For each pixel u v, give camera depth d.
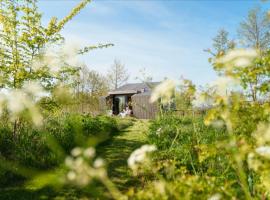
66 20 8.86
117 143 11.18
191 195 2.28
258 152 2.25
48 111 8.51
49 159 7.01
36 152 7.55
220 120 2.62
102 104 35.81
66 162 1.78
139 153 2.22
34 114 1.98
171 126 9.78
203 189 2.30
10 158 7.14
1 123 8.30
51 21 8.73
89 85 37.31
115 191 2.01
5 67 8.06
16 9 8.53
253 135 2.62
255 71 2.47
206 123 2.43
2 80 7.88
